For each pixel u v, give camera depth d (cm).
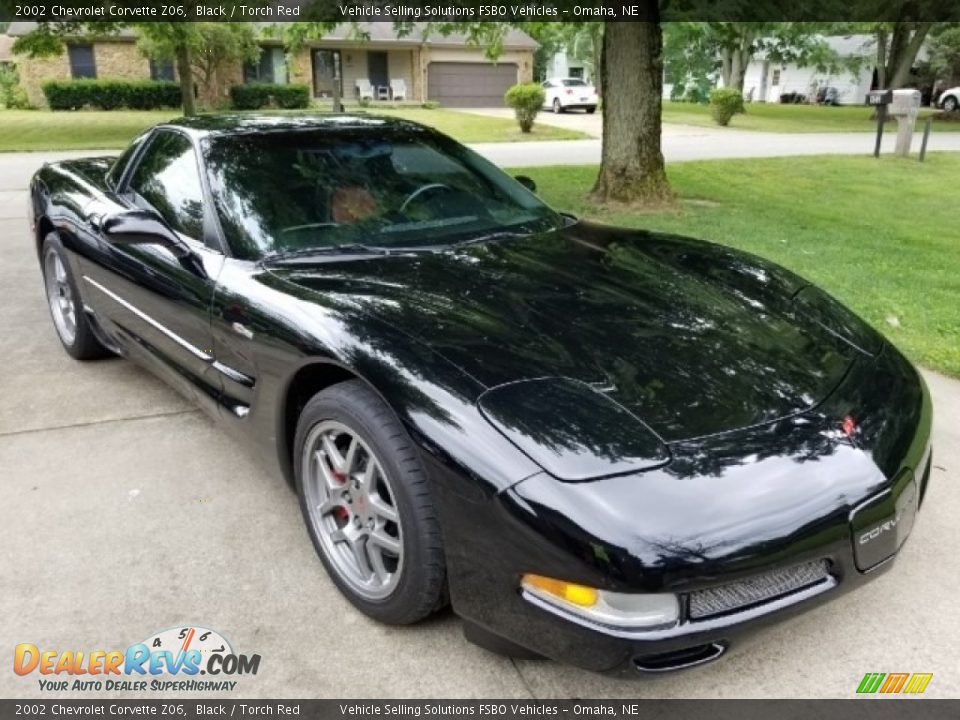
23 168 1378
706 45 912
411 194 331
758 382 226
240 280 279
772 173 1342
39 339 492
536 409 203
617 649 182
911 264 687
